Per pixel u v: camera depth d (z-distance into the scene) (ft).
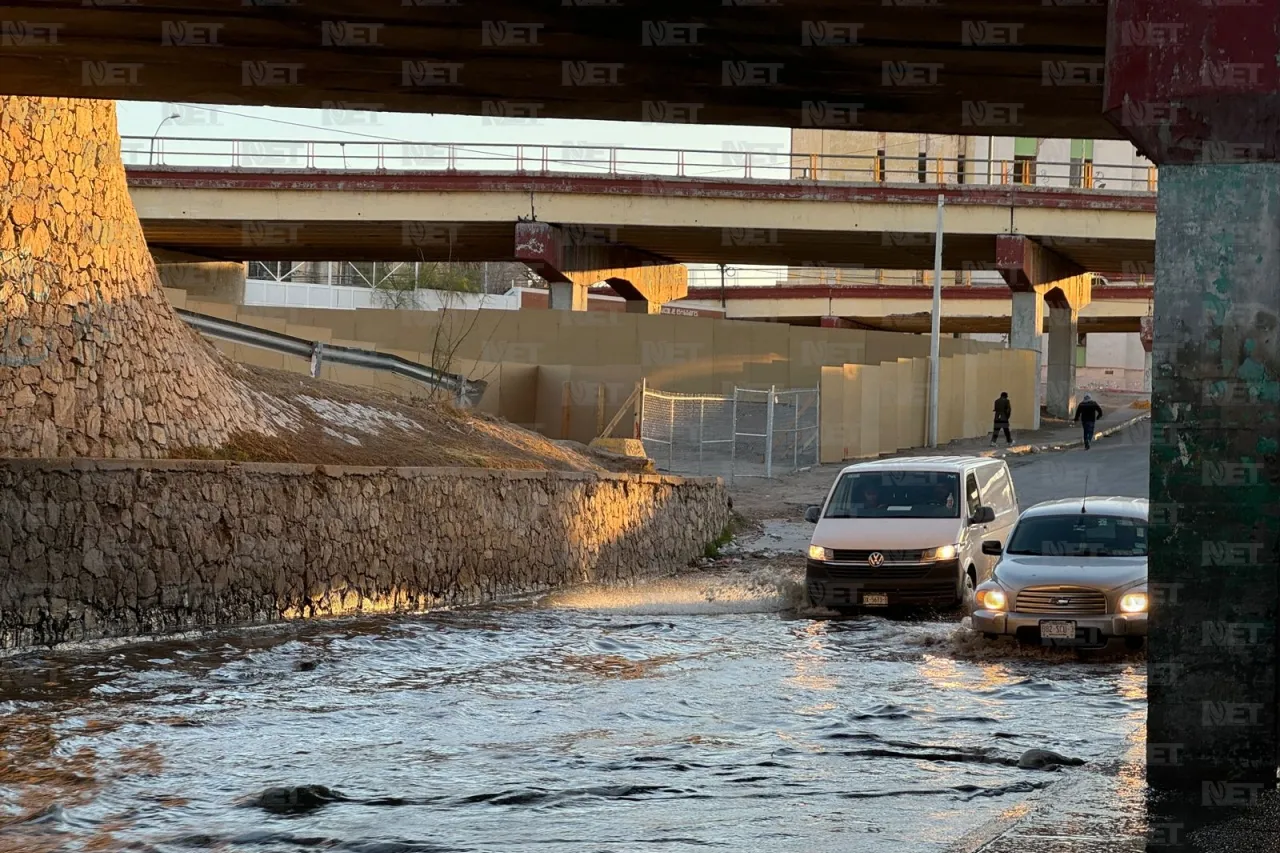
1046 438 191.31
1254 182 30.27
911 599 72.43
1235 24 30.22
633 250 222.07
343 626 64.80
